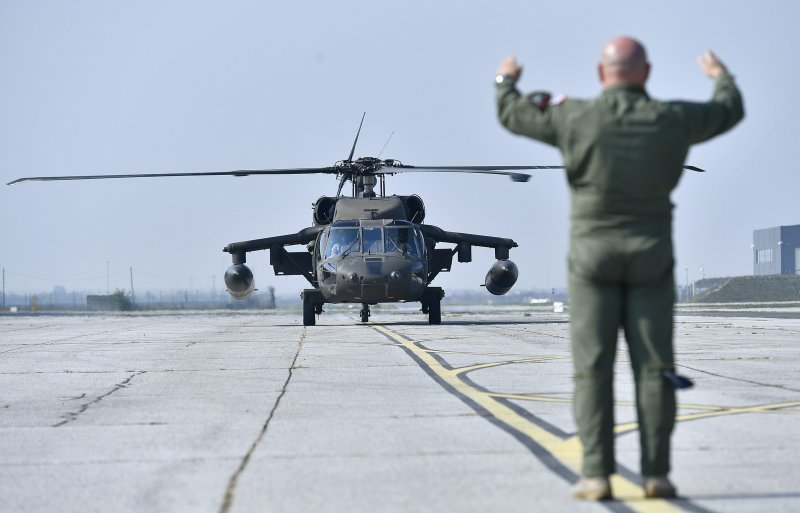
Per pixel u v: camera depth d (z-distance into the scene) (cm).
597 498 1920
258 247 10175
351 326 9862
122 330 9906
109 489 2120
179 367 4906
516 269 10394
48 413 3297
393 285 9006
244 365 4938
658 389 1909
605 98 1917
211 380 4250
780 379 3962
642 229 1897
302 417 3080
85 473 2292
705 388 3659
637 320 1914
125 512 1920
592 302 1928
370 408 3253
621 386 3772
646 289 1916
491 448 2486
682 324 9162
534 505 1895
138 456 2488
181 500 2006
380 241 9212
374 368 4647
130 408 3388
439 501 1942
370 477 2172
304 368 4712
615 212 1900
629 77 1936
